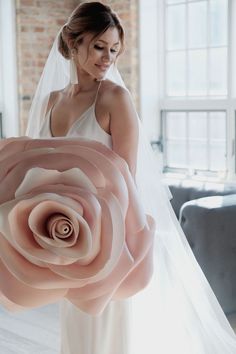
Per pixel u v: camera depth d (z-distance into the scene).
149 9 6.19
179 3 6.10
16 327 4.23
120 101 1.88
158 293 2.19
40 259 0.84
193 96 6.07
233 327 4.00
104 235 0.87
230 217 4.19
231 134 5.70
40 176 0.88
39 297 0.91
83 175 0.88
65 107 2.03
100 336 1.80
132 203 1.02
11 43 6.49
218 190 4.97
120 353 1.81
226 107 5.72
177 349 2.21
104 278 0.93
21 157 0.94
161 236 2.29
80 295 0.92
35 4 6.44
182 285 2.29
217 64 5.83
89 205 0.86
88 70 1.81
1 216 0.84
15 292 0.90
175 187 5.25
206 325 2.42
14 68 6.50
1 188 0.90
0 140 1.05
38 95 2.42
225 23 5.72
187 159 6.16
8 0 6.45
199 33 5.96
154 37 6.25
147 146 2.35
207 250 4.14
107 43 1.76
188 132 6.12
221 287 4.20
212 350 2.39
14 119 6.56
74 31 1.77
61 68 2.46
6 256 0.87
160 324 2.18
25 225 0.86
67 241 0.84
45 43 6.54
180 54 6.14
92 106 1.93
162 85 6.31
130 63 6.14
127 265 0.95
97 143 1.03
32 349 3.81
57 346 3.85
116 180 0.96
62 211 0.84
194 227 4.18
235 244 4.22
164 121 6.32
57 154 0.93
